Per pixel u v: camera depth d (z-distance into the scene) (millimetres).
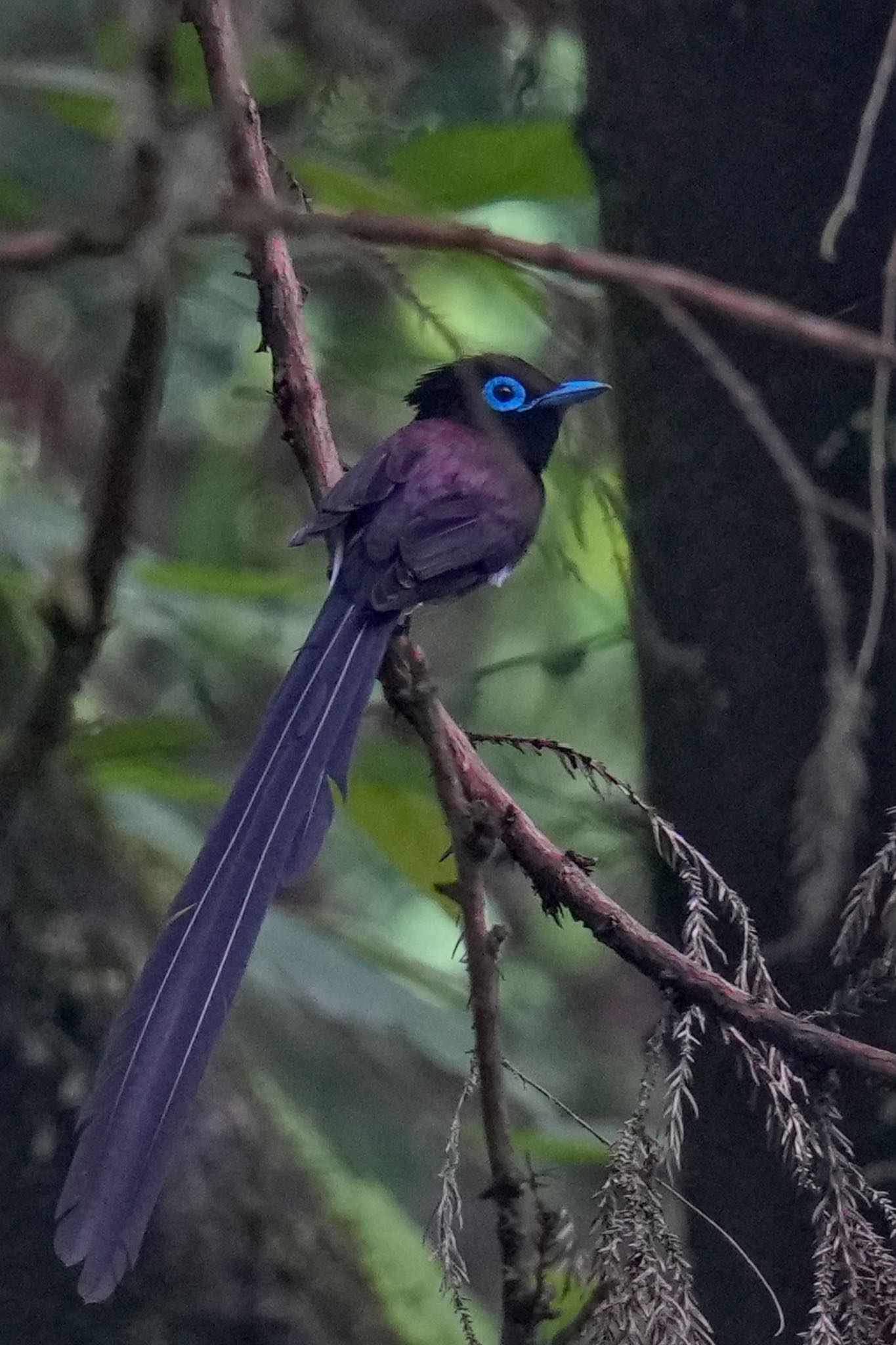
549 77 11023
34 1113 10562
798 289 9141
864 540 8945
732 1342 9305
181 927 7398
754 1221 9234
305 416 8648
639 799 7961
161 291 6695
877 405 7379
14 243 6227
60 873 10812
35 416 11273
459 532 9555
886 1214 6965
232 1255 10969
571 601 13453
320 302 10781
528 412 10414
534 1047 14289
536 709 13578
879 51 9109
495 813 6660
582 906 7355
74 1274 10523
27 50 10797
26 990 10672
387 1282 11516
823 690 9055
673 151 9391
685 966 7211
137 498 7836
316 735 8438
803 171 9172
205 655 12117
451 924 13891
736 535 9234
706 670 9367
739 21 9227
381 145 9031
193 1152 11195
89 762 9836
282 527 13180
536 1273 6289
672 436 9367
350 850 14180
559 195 9789
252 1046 12914
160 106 6285
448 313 11227
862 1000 7457
